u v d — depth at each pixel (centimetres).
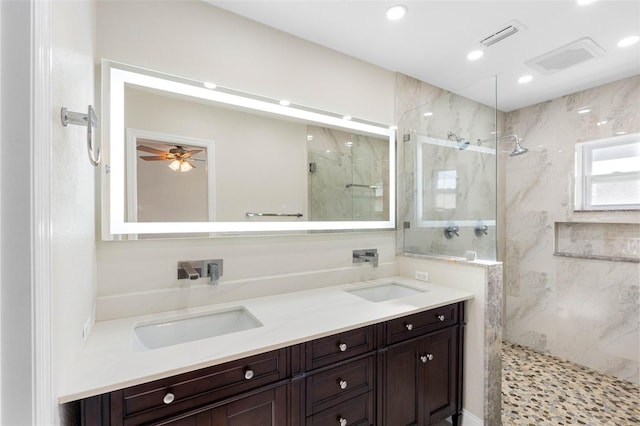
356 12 167
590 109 261
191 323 144
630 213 234
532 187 300
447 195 218
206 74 161
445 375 176
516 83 253
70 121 78
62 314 77
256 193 179
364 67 225
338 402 132
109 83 136
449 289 196
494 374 179
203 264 156
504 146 322
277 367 116
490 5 160
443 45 200
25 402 56
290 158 193
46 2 60
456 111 215
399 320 154
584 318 261
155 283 146
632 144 239
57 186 72
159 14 148
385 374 149
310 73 198
